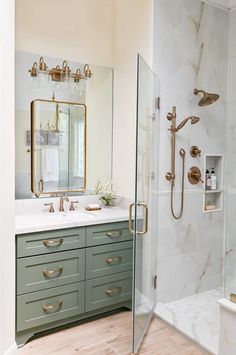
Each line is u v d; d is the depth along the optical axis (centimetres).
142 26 286
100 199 328
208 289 331
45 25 292
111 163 336
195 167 313
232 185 334
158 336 249
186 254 311
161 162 288
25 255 230
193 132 309
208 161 333
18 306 229
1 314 211
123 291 285
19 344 234
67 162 308
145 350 229
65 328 258
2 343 212
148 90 241
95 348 231
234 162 332
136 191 213
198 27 305
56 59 299
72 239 253
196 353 227
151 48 274
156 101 270
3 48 206
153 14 273
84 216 279
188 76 300
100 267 270
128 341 240
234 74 327
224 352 206
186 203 309
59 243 246
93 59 320
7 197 214
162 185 289
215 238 334
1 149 207
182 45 294
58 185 304
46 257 240
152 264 276
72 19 306
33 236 233
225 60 329
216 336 243
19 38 279
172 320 267
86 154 320
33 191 290
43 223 243
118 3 322
